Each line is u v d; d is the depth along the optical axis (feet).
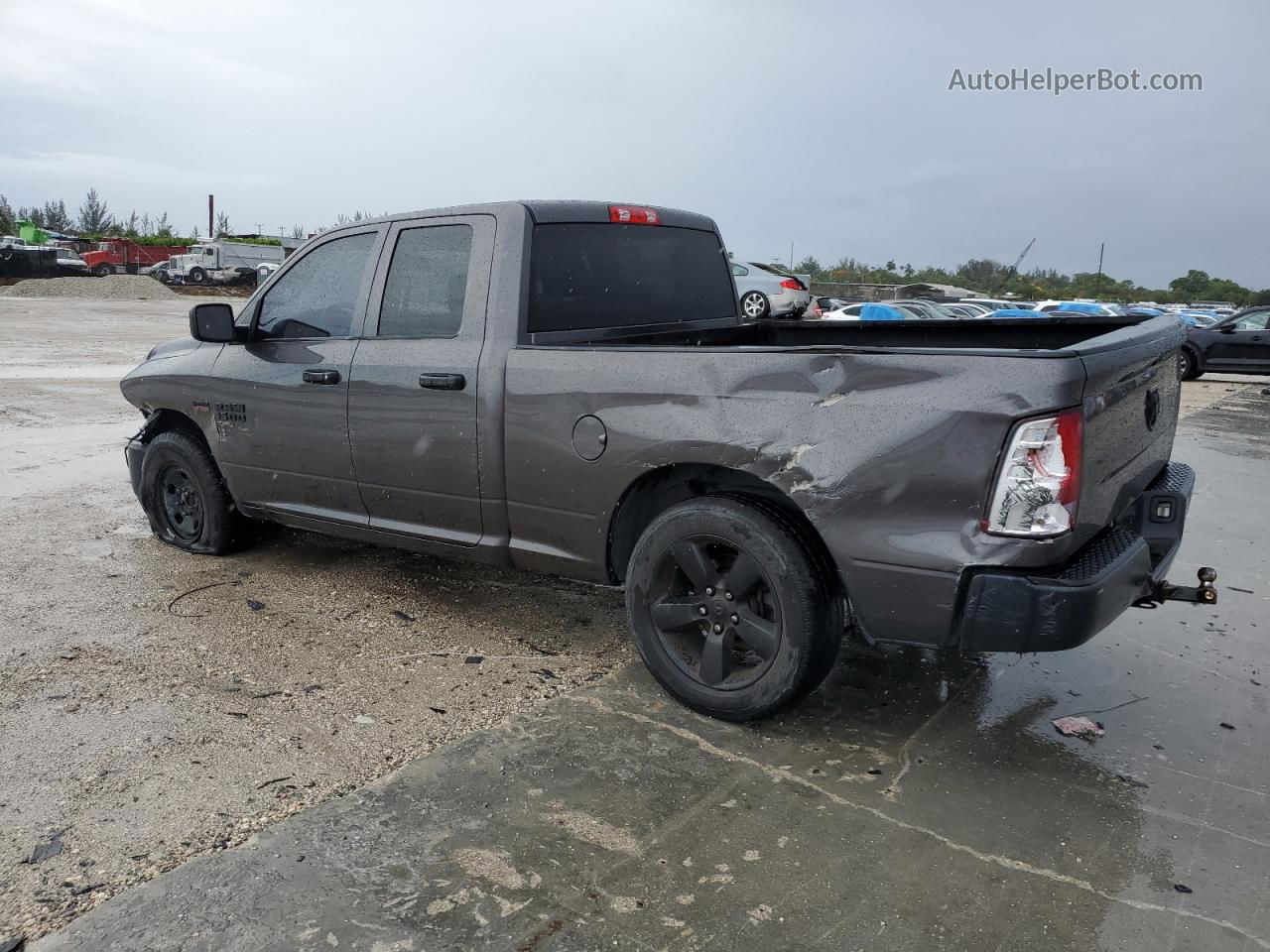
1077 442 8.84
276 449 15.19
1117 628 14.75
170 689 11.82
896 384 9.42
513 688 12.05
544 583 16.17
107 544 18.02
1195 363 60.29
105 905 7.80
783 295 67.26
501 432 12.23
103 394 37.78
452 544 13.24
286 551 17.71
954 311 80.48
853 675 12.64
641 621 11.52
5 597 15.01
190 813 9.12
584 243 13.35
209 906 7.81
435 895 8.00
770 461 10.09
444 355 12.75
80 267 160.66
